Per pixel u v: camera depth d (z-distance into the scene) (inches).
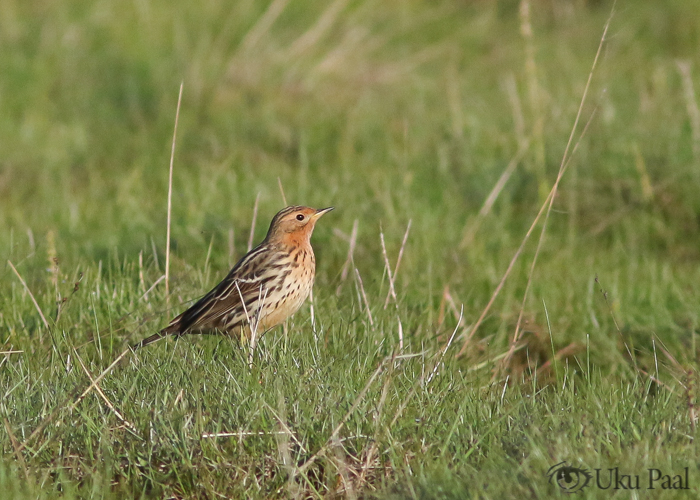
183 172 631.2
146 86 795.4
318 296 412.5
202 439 272.8
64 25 890.7
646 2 951.6
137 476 269.1
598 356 405.7
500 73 829.8
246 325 369.4
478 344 400.2
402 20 975.6
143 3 925.2
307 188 580.4
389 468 272.1
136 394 296.8
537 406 296.5
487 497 239.0
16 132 714.8
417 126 705.0
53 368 315.6
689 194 555.5
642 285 463.2
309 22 956.0
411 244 505.4
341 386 300.0
